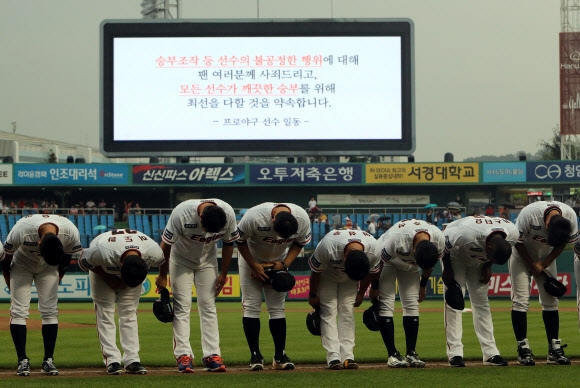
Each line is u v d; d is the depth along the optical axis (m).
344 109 35.88
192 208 10.87
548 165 38.31
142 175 38.09
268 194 39.94
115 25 35.38
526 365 11.74
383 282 11.76
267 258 11.45
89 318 24.31
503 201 40.22
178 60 35.59
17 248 10.75
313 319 11.61
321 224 37.12
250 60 35.72
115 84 35.47
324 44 35.75
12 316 11.05
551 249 12.21
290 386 9.47
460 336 11.80
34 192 40.25
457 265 11.83
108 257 10.63
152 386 9.48
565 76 42.28
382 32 35.72
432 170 38.38
